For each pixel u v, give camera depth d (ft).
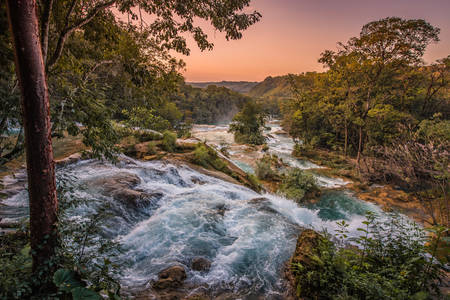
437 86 94.99
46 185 8.75
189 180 39.32
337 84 97.50
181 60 31.22
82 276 9.76
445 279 13.15
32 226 8.93
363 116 82.48
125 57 26.43
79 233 11.89
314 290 12.83
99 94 16.66
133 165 36.58
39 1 16.47
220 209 26.81
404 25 63.67
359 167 71.46
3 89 12.65
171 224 22.33
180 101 253.44
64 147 39.75
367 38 70.44
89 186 25.36
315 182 56.80
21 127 14.32
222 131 171.12
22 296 8.51
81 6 20.48
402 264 11.87
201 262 17.06
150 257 17.62
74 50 23.11
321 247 14.90
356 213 45.06
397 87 98.73
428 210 45.37
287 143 128.06
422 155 47.52
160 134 55.06
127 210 23.21
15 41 7.42
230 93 410.72
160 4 20.83
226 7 19.90
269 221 24.62
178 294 13.76
